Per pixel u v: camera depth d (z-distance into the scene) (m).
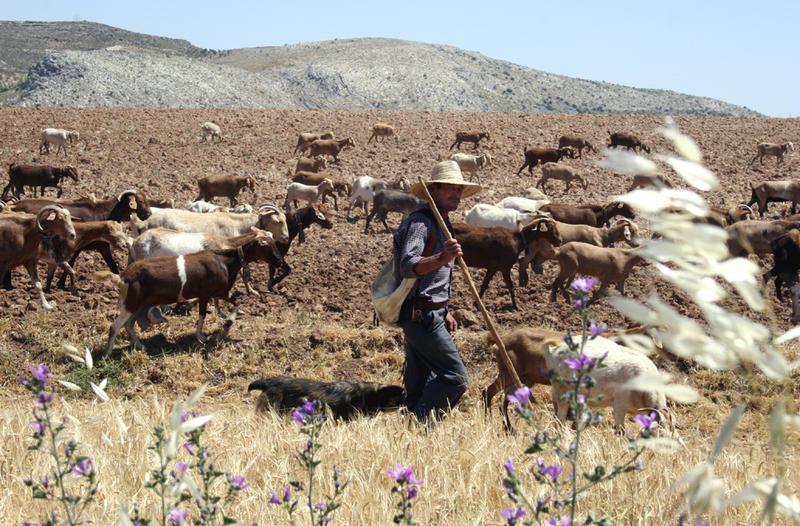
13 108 37.66
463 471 4.50
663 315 1.11
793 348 10.12
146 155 28.75
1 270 12.17
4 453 4.79
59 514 3.61
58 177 22.69
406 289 5.78
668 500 3.80
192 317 11.95
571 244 13.11
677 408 8.73
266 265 15.05
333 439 5.24
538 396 8.81
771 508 1.12
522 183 26.31
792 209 22.77
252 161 28.66
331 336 11.01
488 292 13.88
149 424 5.40
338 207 22.83
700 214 1.10
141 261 10.60
